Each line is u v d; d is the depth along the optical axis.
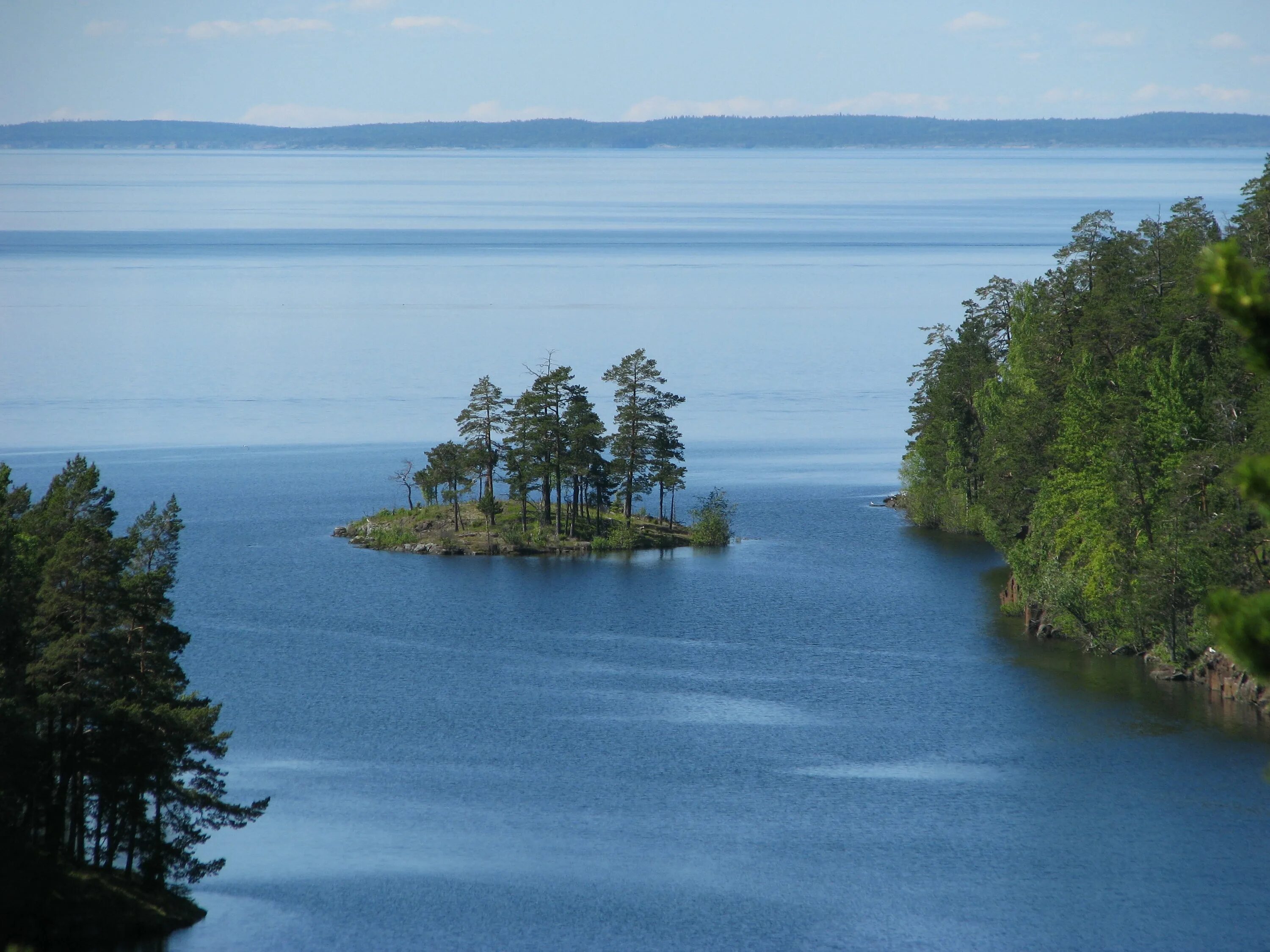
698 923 123.88
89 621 114.88
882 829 144.50
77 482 133.62
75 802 120.00
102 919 112.25
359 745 170.75
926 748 168.00
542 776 160.00
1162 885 130.75
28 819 115.19
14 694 110.62
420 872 133.88
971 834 142.38
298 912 124.88
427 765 163.88
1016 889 129.62
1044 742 168.25
